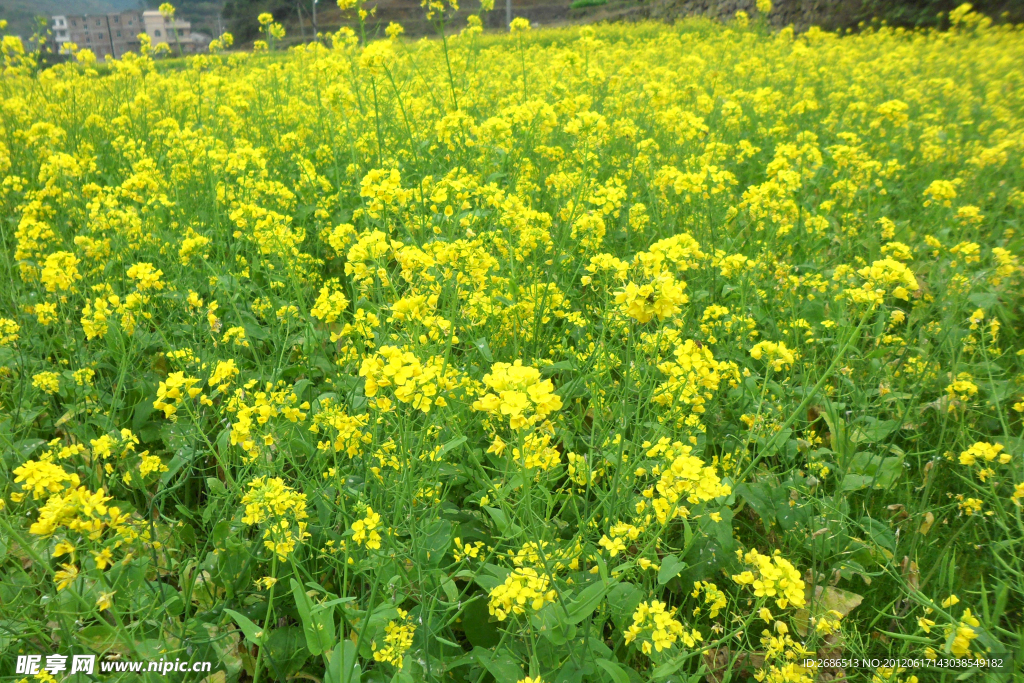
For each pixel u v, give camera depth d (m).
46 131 4.63
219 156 4.13
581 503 2.25
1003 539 2.30
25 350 2.86
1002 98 8.23
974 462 2.13
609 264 2.21
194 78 7.99
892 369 2.98
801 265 3.63
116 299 2.31
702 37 17.55
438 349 2.17
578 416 2.47
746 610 2.04
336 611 1.88
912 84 8.52
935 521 2.35
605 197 3.10
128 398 2.69
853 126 6.44
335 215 4.31
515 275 2.63
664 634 1.47
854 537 2.26
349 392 2.34
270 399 2.05
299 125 5.81
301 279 3.32
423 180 3.14
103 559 1.46
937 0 16.83
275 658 1.78
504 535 1.80
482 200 3.22
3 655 1.69
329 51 7.48
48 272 2.49
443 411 1.95
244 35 23.91
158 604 1.75
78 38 51.06
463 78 5.81
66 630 1.67
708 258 3.35
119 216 3.21
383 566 1.72
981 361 3.08
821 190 4.91
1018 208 4.50
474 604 1.90
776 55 11.08
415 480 1.85
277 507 1.51
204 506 2.35
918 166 5.59
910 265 3.79
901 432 2.77
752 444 2.53
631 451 1.97
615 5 29.89
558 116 4.69
